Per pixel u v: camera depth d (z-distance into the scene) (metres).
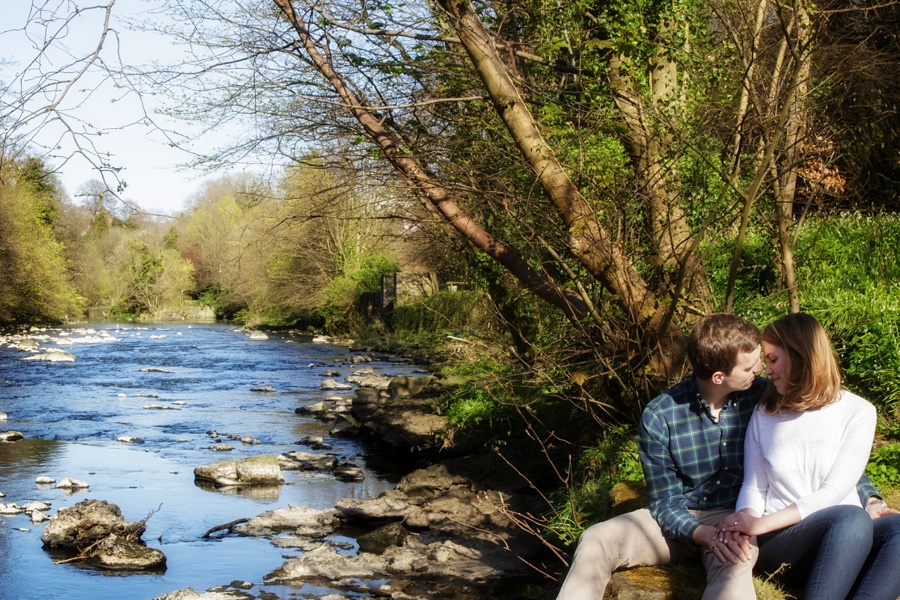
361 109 6.76
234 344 37.75
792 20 6.21
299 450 14.16
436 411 13.30
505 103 6.33
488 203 7.34
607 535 4.07
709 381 4.06
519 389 10.30
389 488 11.48
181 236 69.94
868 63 9.99
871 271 9.57
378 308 38.75
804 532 3.64
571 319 6.98
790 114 6.57
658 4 6.91
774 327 3.90
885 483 5.93
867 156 12.11
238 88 7.15
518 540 8.47
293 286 42.97
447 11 6.25
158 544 8.98
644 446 4.20
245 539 9.15
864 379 7.62
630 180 6.81
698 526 3.90
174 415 17.64
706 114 6.79
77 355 31.09
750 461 3.98
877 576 3.41
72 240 57.00
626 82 6.88
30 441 14.68
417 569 7.88
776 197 6.71
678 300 6.05
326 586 7.59
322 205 8.05
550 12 7.18
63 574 7.98
